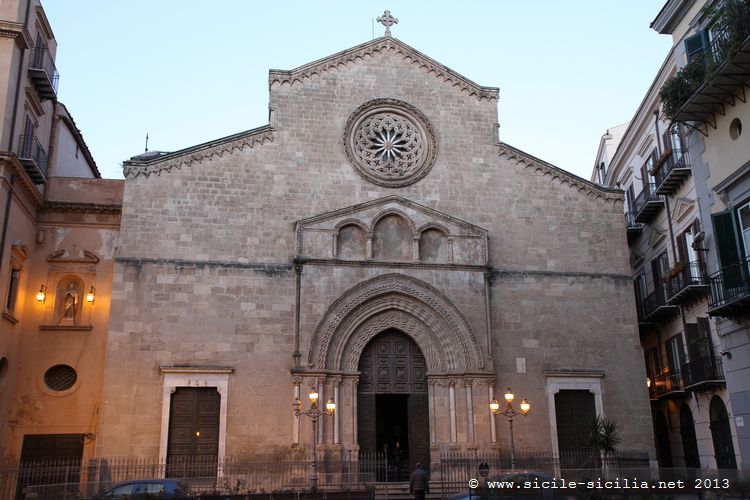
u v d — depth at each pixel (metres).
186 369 31.30
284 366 32.31
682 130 35.25
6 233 30.64
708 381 32.09
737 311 24.89
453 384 33.56
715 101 25.80
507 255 35.94
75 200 36.00
